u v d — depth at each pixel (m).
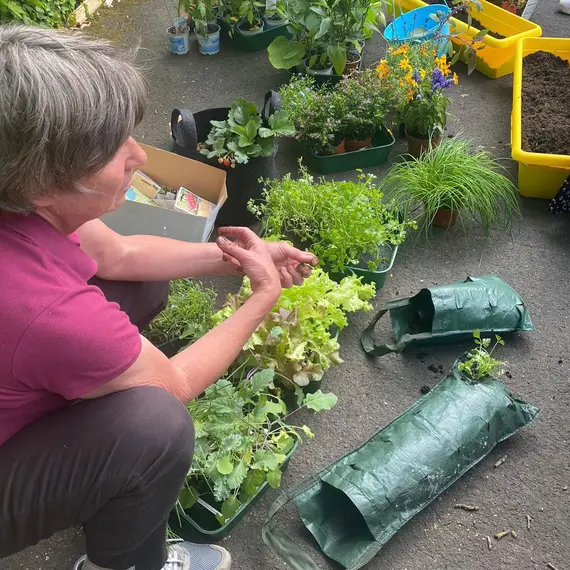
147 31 3.88
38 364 1.04
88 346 1.06
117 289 1.67
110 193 1.10
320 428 1.97
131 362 1.14
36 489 1.16
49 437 1.17
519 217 2.75
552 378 2.13
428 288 2.20
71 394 1.11
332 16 3.13
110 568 1.39
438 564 1.67
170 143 3.07
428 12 3.62
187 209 2.31
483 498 1.81
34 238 1.05
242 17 3.76
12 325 0.99
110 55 1.04
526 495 1.82
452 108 3.36
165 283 1.83
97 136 0.97
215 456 1.61
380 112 2.85
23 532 1.21
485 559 1.68
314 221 2.42
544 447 1.93
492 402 1.92
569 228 2.70
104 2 4.09
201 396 1.85
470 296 2.19
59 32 1.02
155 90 3.43
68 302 1.04
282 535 1.67
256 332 1.93
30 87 0.89
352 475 1.71
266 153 2.41
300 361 1.93
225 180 2.33
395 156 3.05
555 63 3.38
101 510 1.25
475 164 2.66
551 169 2.66
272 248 1.74
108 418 1.17
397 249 2.55
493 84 3.54
